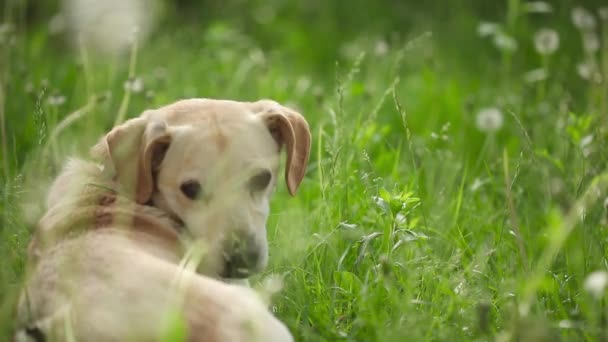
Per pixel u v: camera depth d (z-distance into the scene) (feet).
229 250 17.43
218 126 18.40
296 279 19.10
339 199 21.95
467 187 25.29
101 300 14.06
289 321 17.60
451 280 18.75
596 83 27.94
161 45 39.40
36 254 16.92
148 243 16.96
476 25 44.14
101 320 13.76
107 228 17.02
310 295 18.85
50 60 35.78
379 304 17.94
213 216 17.67
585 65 30.32
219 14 49.29
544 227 22.34
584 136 24.52
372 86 31.50
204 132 18.21
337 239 20.80
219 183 17.84
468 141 29.68
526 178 24.79
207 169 17.89
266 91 32.60
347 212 21.68
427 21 46.19
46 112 25.67
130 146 18.56
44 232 17.02
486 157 28.14
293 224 22.62
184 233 18.07
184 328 13.51
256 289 19.03
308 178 27.43
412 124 31.42
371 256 19.97
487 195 25.46
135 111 29.84
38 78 31.83
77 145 24.14
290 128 19.24
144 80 33.58
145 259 15.14
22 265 18.58
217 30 39.09
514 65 38.55
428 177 24.82
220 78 34.35
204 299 14.07
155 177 18.66
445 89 34.55
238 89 33.30
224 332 13.62
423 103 33.45
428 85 34.83
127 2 17.06
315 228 21.94
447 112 32.71
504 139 29.01
